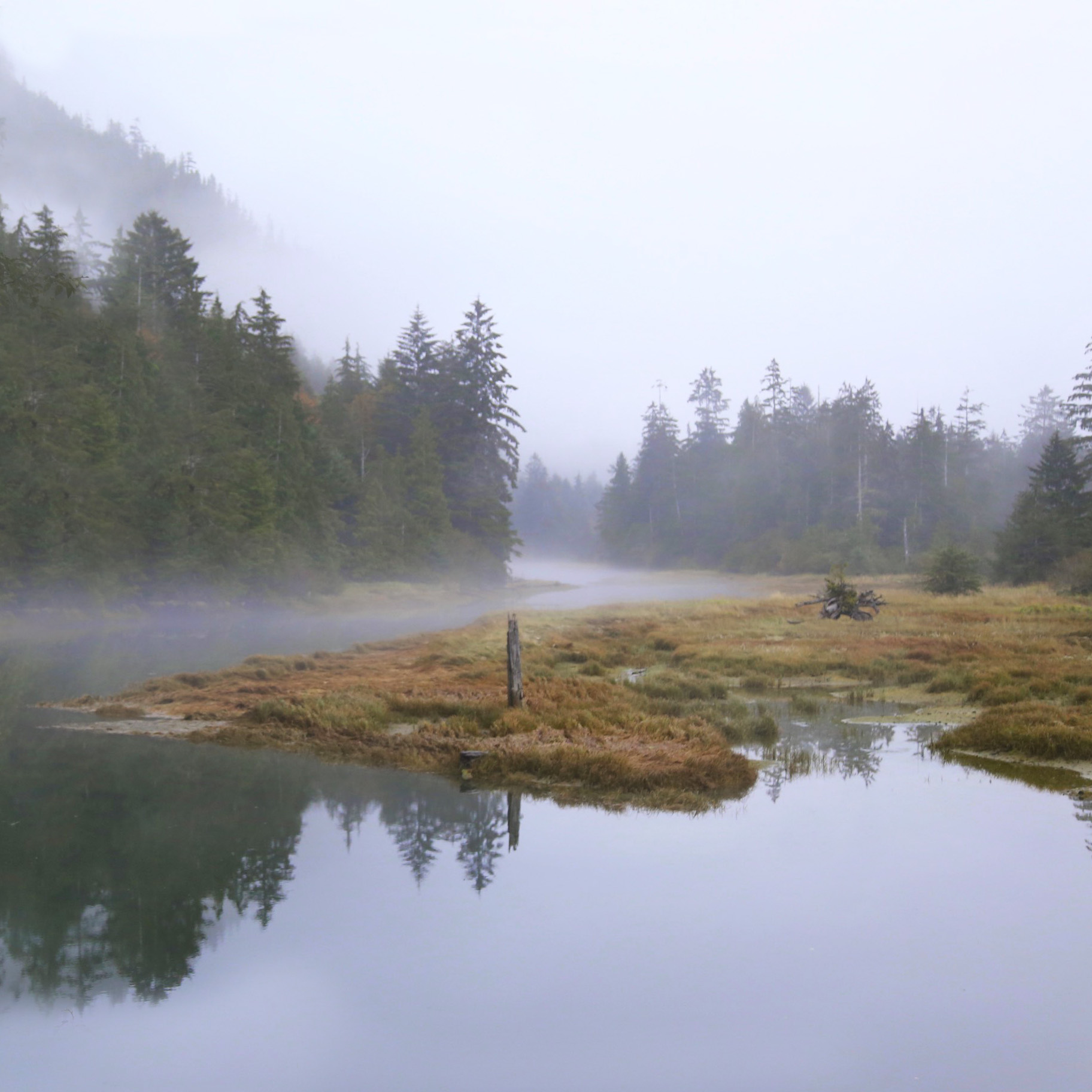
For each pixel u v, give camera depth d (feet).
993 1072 13.88
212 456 169.48
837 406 343.87
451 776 36.24
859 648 81.10
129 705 53.36
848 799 32.24
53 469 135.85
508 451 263.08
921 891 22.31
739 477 367.66
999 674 59.93
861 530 287.07
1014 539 196.03
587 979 17.39
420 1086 13.51
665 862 24.86
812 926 20.13
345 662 74.79
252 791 33.35
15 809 30.45
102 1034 15.14
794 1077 13.75
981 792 33.14
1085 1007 16.24
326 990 16.84
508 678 49.32
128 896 22.30
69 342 169.68
